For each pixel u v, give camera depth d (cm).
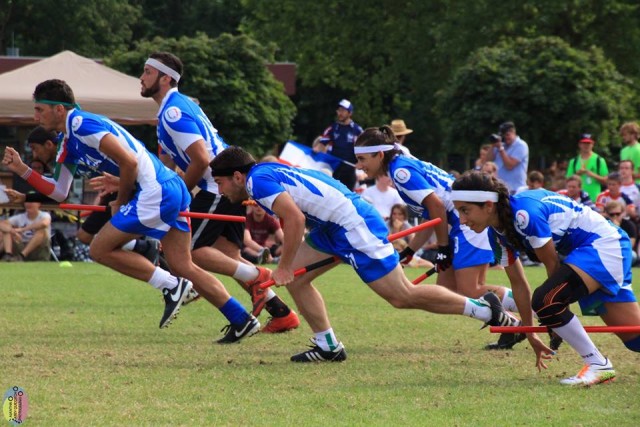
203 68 5259
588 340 1340
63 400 1188
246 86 5347
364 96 8794
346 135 3738
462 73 4922
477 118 4847
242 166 1472
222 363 1470
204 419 1108
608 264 1323
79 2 10256
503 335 1627
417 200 1611
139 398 1211
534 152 4897
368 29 8250
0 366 1402
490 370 1441
